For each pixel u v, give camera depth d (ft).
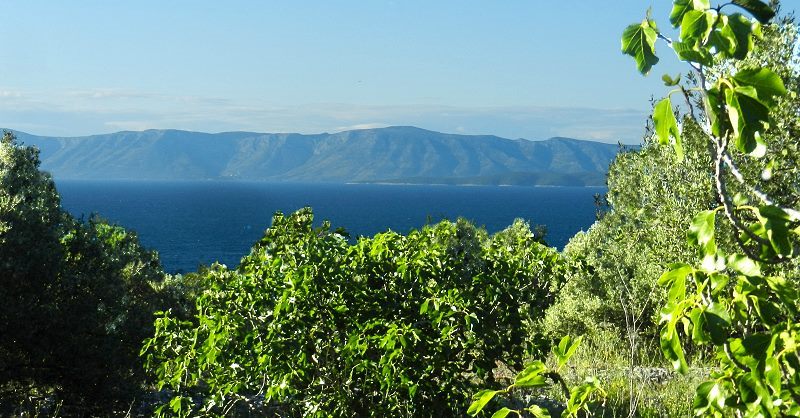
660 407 33.50
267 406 33.32
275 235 34.55
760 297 7.57
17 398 44.75
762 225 7.01
